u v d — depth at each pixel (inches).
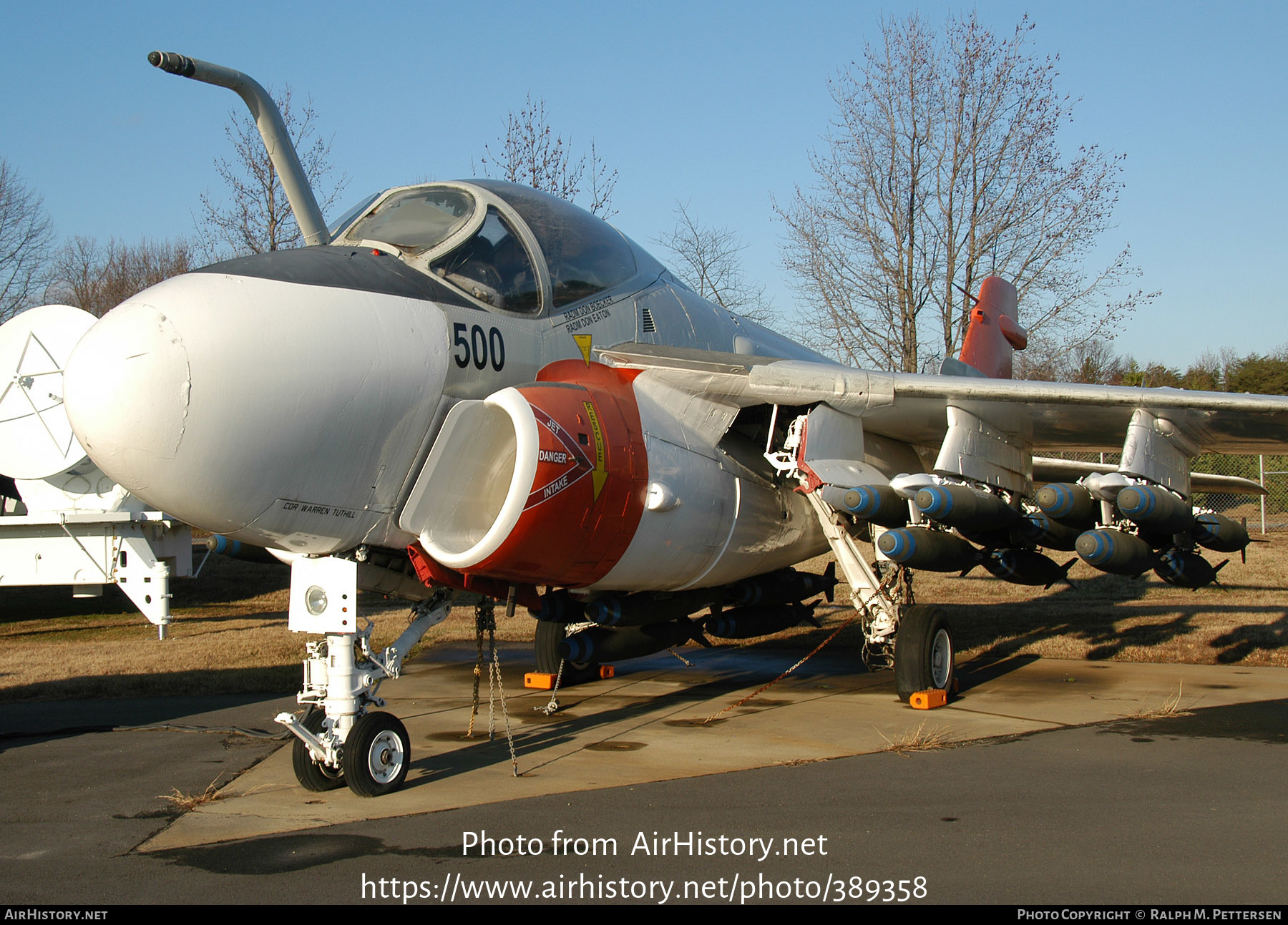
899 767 227.6
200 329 176.6
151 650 436.8
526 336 239.3
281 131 245.1
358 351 196.4
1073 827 179.0
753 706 311.3
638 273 298.0
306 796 208.2
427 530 218.1
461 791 210.2
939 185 888.9
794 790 207.2
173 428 173.3
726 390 275.4
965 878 153.7
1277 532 884.6
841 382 284.8
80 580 473.1
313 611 216.4
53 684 355.9
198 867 162.2
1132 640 434.0
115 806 202.2
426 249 229.1
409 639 235.1
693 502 266.7
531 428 210.5
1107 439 350.3
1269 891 147.5
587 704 319.9
